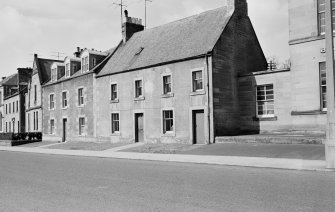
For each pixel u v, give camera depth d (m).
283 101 24.69
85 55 37.78
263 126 25.77
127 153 23.75
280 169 13.91
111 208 8.23
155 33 33.66
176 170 14.64
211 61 25.14
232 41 27.33
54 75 44.25
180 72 27.03
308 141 19.41
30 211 8.18
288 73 24.45
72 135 39.03
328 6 13.56
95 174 14.15
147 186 10.97
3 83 65.62
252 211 7.51
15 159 22.59
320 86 21.69
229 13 28.12
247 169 14.23
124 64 32.62
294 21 22.80
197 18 30.78
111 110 33.25
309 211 7.38
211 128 24.91
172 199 8.98
